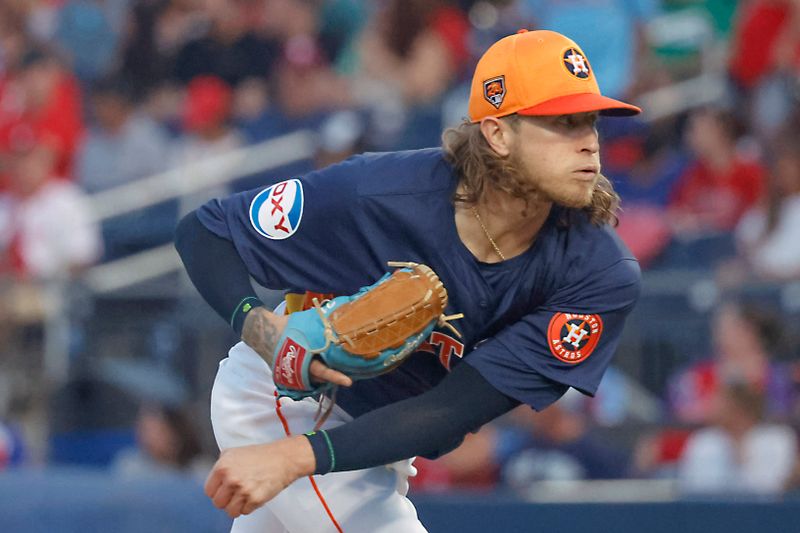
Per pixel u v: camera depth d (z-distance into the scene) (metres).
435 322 9.98
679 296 21.16
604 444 20.48
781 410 19.77
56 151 29.11
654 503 17.44
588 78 9.84
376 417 9.85
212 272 10.58
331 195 10.31
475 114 10.05
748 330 20.11
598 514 17.52
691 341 20.95
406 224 10.18
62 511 18.08
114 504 18.06
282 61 30.08
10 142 29.27
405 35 28.72
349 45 31.30
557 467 19.86
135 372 22.16
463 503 17.78
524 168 9.83
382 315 9.75
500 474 20.14
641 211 24.16
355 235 10.35
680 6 28.81
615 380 21.19
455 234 10.17
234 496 9.38
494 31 28.97
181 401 21.73
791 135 23.77
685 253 22.91
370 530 10.97
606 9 27.56
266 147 28.08
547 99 9.66
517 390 10.21
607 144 25.38
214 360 22.28
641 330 21.22
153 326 22.75
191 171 27.67
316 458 9.57
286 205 10.42
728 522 17.28
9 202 26.98
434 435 9.97
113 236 27.33
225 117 29.67
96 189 29.45
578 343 10.28
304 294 11.07
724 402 19.58
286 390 10.03
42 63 29.94
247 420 11.39
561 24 27.61
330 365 9.77
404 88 28.52
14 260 26.66
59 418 22.31
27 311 22.78
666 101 26.80
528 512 17.64
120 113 29.53
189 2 31.75
